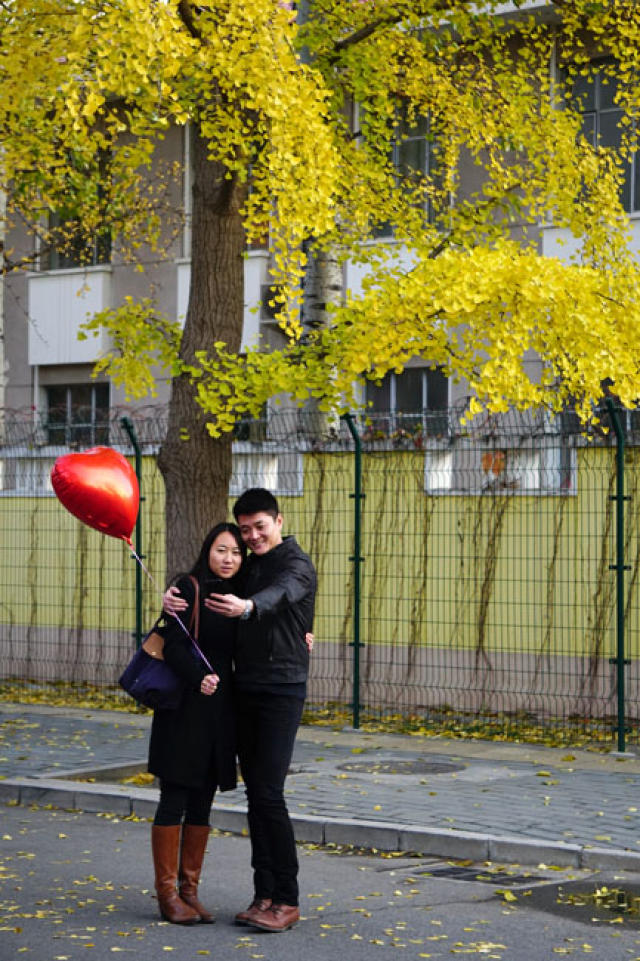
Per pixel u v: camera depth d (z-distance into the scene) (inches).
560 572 576.1
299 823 370.0
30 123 549.6
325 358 478.0
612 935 269.6
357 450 580.7
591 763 474.9
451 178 630.5
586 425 559.2
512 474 588.7
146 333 530.6
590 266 567.2
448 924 277.9
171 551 518.0
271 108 426.6
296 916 274.1
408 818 370.0
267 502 282.0
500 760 479.8
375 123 593.6
